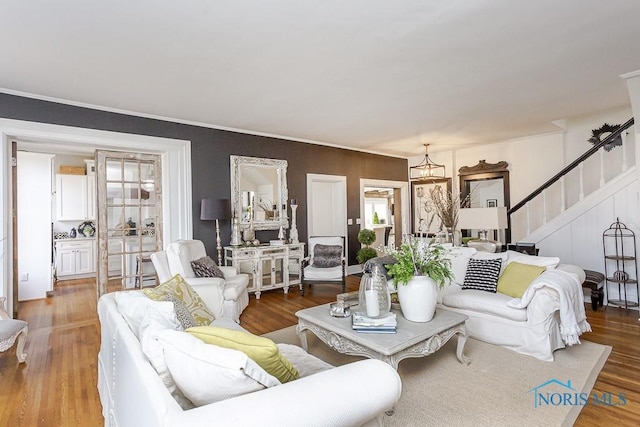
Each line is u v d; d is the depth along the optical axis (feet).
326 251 17.60
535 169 19.43
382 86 11.17
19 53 8.56
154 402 3.10
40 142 12.64
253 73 9.98
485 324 9.96
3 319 9.15
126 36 7.80
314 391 3.27
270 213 17.88
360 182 22.22
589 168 17.80
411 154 24.25
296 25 7.45
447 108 13.67
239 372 3.34
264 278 16.39
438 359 8.92
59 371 8.57
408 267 8.34
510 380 7.80
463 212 15.39
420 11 7.00
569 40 8.31
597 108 13.91
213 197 16.01
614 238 14.42
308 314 8.89
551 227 16.22
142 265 14.58
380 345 6.84
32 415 6.68
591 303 13.98
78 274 21.03
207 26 7.43
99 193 13.75
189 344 3.74
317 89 11.36
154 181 14.92
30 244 16.12
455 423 6.24
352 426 3.37
